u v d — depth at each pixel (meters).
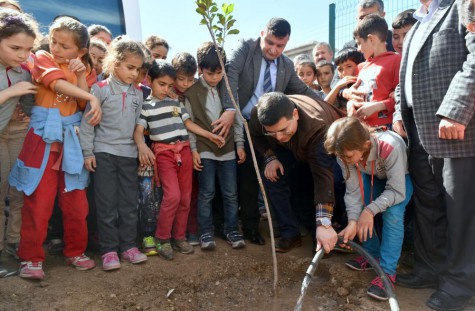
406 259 3.18
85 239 2.92
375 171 2.80
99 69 3.45
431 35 2.63
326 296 2.95
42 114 2.73
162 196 3.40
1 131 2.65
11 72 2.66
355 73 4.00
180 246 3.33
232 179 3.49
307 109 3.09
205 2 2.46
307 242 3.69
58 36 2.64
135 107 3.05
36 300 2.49
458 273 2.54
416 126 2.68
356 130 2.52
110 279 2.83
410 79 2.75
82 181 2.81
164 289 2.86
